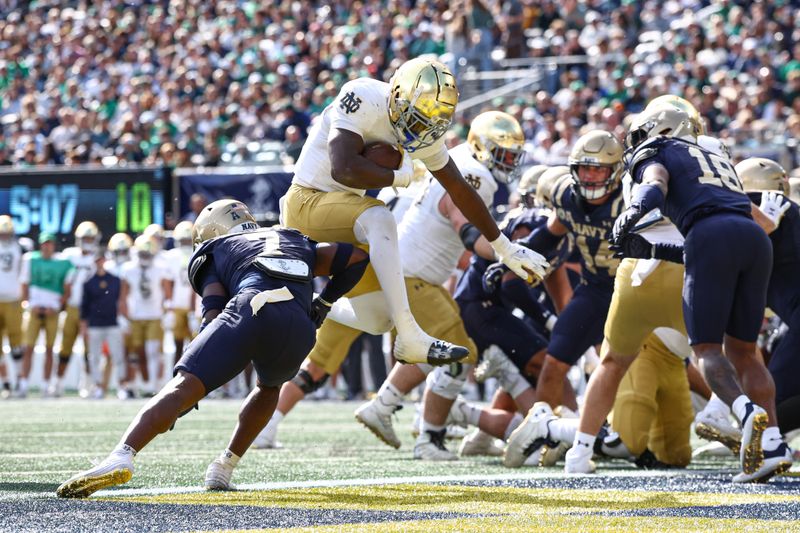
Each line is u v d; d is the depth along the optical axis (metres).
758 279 16.41
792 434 23.67
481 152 21.20
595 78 56.34
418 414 24.98
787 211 18.55
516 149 21.20
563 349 20.61
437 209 21.00
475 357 21.53
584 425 18.75
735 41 56.47
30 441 25.56
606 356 18.72
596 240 19.94
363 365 45.44
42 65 77.69
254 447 24.08
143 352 46.50
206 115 64.50
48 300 47.44
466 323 22.75
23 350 47.47
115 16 78.44
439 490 15.25
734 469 19.84
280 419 24.14
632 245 17.52
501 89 58.75
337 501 13.92
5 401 44.00
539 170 23.22
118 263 46.66
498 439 24.56
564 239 22.16
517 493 14.88
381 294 18.70
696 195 16.52
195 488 15.51
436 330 21.22
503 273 20.06
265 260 14.41
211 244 14.95
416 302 21.20
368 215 16.81
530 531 11.45
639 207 16.11
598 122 52.12
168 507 13.09
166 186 49.19
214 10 76.44
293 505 13.48
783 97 51.47
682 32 58.19
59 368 47.78
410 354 16.59
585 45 61.81
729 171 16.98
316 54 68.56
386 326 19.27
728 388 15.95
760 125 49.25
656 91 53.38
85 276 47.25
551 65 59.03
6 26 81.06
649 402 20.50
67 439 26.16
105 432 28.36
